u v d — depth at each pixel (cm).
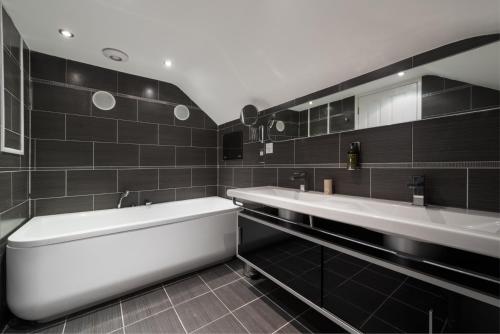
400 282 84
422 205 112
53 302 135
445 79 108
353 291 99
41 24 149
